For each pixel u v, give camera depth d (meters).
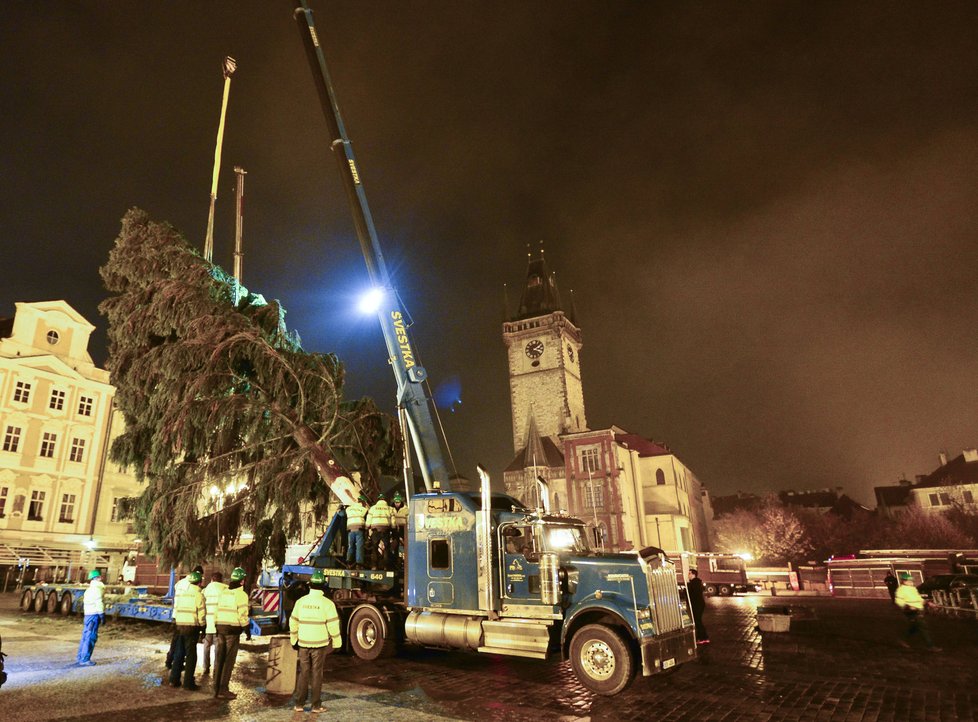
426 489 15.09
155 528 18.06
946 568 32.50
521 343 77.62
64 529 40.00
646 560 10.12
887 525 63.88
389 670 11.60
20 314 40.12
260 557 18.61
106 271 20.77
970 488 65.69
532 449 61.12
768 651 13.95
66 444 41.06
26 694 9.28
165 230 20.50
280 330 21.28
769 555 65.88
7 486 37.62
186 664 9.81
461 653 13.50
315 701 8.36
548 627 10.58
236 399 18.55
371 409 20.91
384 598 13.51
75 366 42.62
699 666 12.06
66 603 21.05
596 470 55.69
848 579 34.03
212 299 19.56
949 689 9.92
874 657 13.12
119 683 10.12
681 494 65.94
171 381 18.22
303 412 19.06
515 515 11.51
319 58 19.09
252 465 18.56
